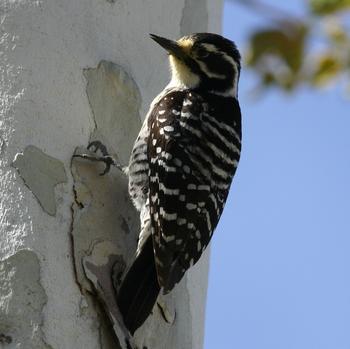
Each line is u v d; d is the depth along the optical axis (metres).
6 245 8.53
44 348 8.39
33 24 9.48
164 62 11.31
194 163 10.03
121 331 9.04
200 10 12.01
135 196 9.99
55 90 9.42
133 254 9.77
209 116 10.52
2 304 8.31
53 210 9.00
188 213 9.82
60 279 8.78
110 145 9.92
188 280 10.68
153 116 10.28
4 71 9.19
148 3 10.96
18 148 8.95
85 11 10.01
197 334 10.72
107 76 10.07
